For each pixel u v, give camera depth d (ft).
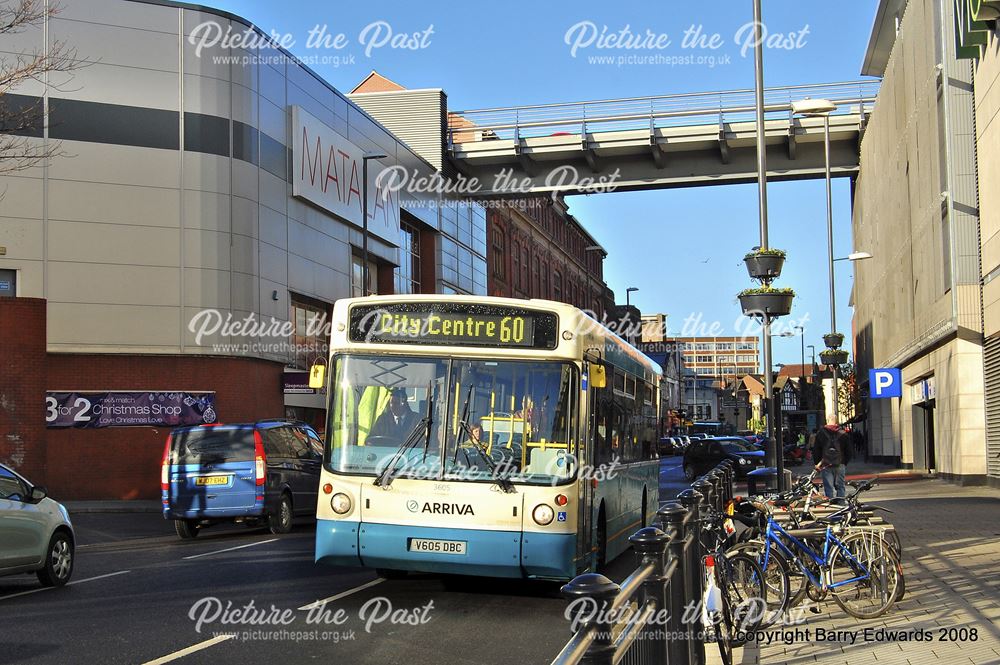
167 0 104.32
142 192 102.01
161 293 101.91
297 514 64.44
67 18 100.37
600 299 332.39
